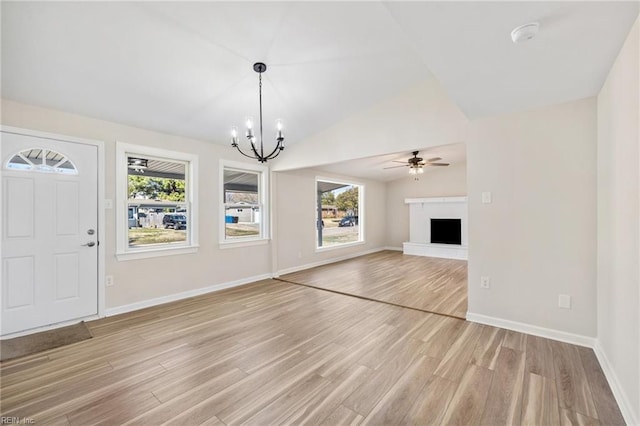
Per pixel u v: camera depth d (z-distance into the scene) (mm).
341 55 2826
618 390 1782
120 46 2361
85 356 2375
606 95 2125
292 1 2123
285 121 4023
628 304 1679
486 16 1430
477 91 2316
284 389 1926
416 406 1745
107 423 1623
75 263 3102
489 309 2961
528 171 2717
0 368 2199
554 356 2311
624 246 1754
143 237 3705
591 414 1662
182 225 4090
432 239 7691
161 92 3018
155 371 2148
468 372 2100
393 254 7773
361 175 7391
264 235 5148
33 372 2143
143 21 2172
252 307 3584
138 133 3576
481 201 2967
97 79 2689
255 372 2129
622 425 1577
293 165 4848
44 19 2037
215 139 4238
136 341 2650
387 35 2580
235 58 2705
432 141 3301
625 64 1673
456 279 4953
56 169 2994
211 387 1952
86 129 3186
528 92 2336
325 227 7316
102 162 3285
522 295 2773
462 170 7316
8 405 1774
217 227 4410
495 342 2568
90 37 2234
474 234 3020
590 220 2443
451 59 1841
